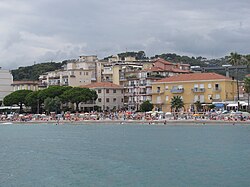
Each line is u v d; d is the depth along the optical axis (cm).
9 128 15250
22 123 17350
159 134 10950
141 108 18562
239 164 6172
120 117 16050
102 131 12588
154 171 5769
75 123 16350
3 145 9619
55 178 5466
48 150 8462
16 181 5347
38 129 14375
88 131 12794
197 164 6256
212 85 17200
